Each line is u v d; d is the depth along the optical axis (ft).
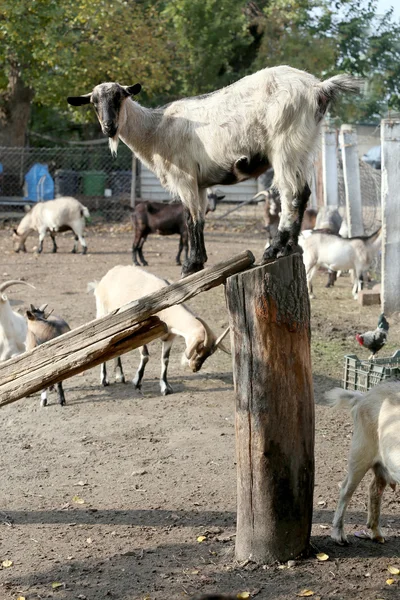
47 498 21.33
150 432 26.17
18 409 29.09
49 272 55.67
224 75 94.79
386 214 40.86
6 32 71.26
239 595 15.90
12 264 59.16
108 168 96.68
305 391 17.33
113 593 16.29
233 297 16.96
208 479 22.39
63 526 19.60
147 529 19.38
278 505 17.29
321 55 92.68
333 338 37.27
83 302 45.09
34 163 90.68
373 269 52.95
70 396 30.35
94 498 21.26
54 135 105.91
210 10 88.74
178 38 89.76
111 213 87.56
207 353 28.27
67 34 74.33
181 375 32.65
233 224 84.38
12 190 88.63
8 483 22.40
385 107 102.22
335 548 18.28
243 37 94.02
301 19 96.37
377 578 16.83
